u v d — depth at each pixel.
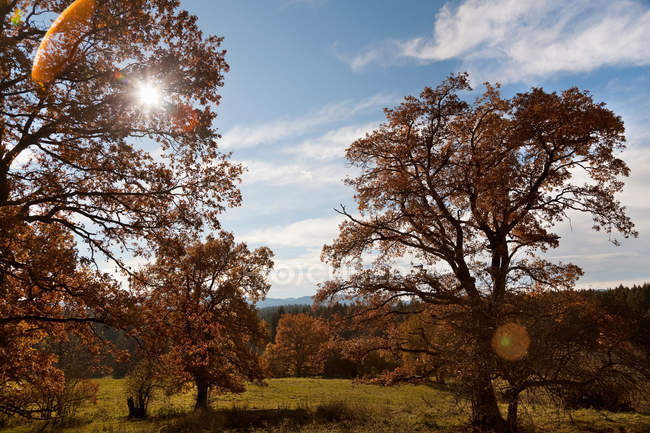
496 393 10.60
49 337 12.59
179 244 11.91
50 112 10.03
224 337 23.11
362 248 17.38
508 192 14.99
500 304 11.13
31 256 9.48
